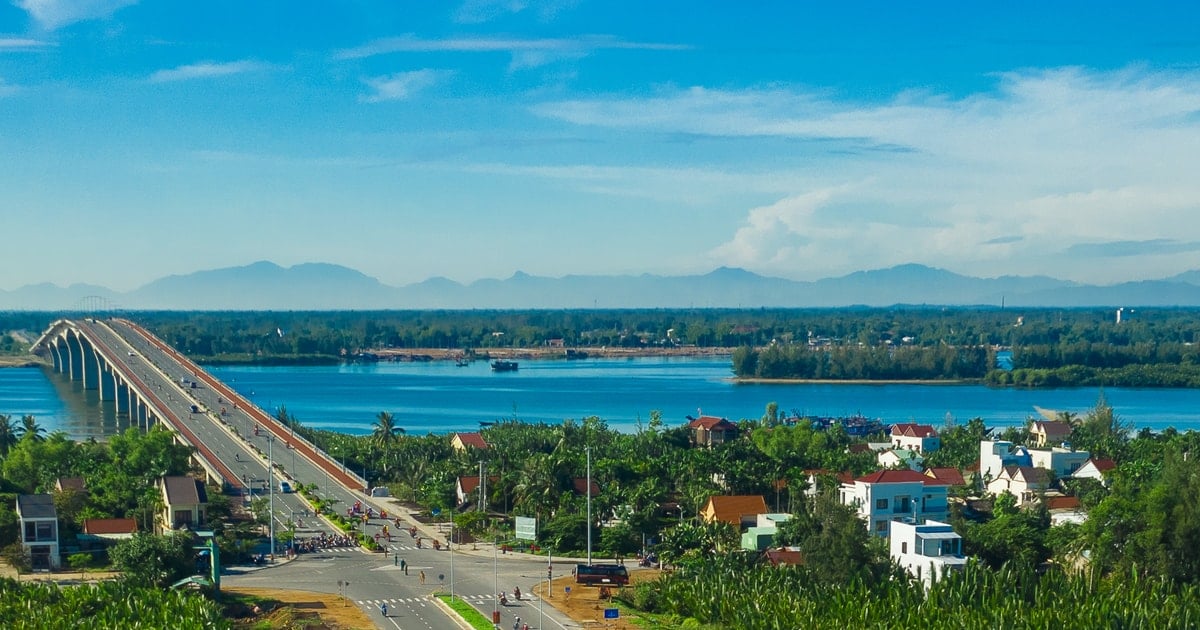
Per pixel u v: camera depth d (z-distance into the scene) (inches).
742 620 6186.0
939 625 5629.9
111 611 6077.8
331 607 7062.0
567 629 6584.6
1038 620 5639.8
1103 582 6535.4
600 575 7623.0
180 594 6422.2
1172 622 5669.3
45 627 5821.9
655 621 6737.2
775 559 7652.6
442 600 7249.0
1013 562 7426.2
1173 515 6899.6
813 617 5910.4
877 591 6358.3
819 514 7588.6
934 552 7426.2
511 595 7416.3
